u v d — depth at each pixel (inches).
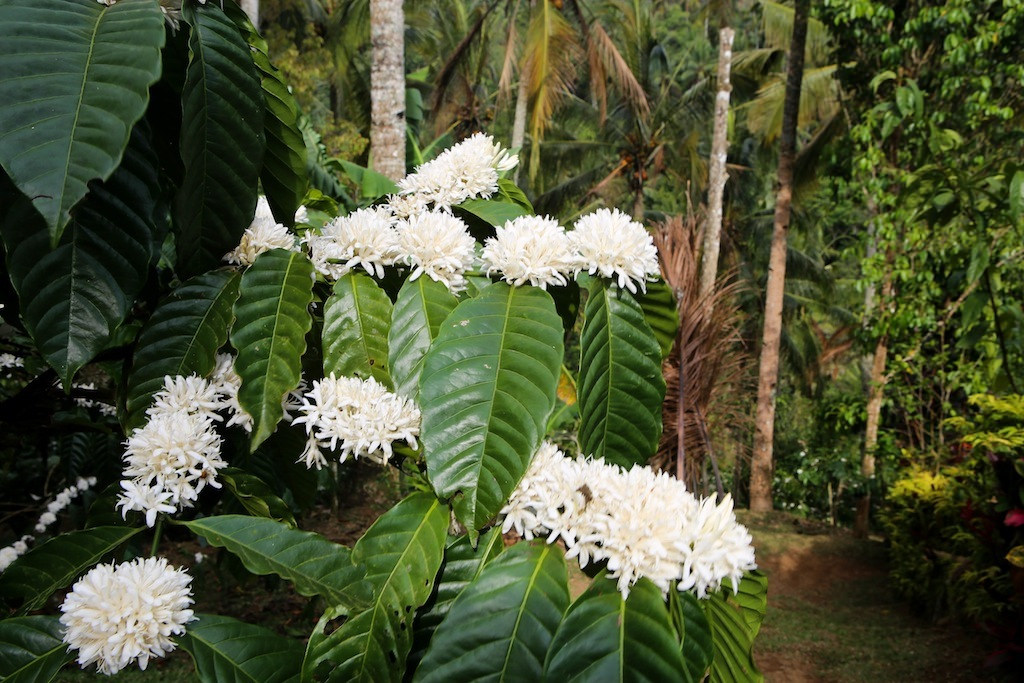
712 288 193.6
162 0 45.8
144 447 42.1
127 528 44.3
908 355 305.7
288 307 48.1
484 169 57.2
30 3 38.6
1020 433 168.2
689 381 189.0
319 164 185.5
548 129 624.1
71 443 102.5
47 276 43.4
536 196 631.8
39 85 35.9
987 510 183.9
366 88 590.2
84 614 35.3
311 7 587.5
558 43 427.8
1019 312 217.5
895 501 275.1
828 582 304.7
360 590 39.7
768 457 424.2
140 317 62.7
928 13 303.1
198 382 46.6
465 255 48.8
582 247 47.3
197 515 61.9
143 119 47.1
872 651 209.3
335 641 38.0
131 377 48.4
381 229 49.7
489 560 40.9
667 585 35.5
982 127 321.7
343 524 256.2
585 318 47.2
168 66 49.7
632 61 577.9
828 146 371.9
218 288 50.7
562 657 33.8
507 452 39.7
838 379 716.7
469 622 36.5
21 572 41.9
